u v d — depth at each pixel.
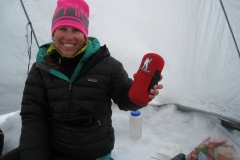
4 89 1.94
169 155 1.41
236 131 1.62
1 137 1.36
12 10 1.72
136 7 1.73
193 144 1.54
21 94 2.00
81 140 1.16
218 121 1.74
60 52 1.19
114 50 1.93
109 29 1.86
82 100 1.17
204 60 1.69
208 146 1.37
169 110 1.94
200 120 1.77
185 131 1.71
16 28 1.78
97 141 1.20
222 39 1.58
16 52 1.86
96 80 1.18
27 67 1.93
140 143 1.59
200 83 1.77
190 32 1.67
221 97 1.72
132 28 1.82
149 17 1.74
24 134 1.11
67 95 1.17
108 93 1.28
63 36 1.12
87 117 1.16
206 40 1.64
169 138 1.64
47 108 1.24
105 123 1.25
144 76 0.95
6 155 1.01
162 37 1.77
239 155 1.29
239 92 1.64
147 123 1.84
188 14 1.62
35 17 1.80
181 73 1.82
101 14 1.80
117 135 1.70
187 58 1.75
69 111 1.17
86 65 1.17
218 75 1.68
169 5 1.64
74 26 1.12
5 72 1.88
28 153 1.04
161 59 0.95
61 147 1.19
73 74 1.16
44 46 1.29
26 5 1.74
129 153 1.48
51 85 1.18
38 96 1.19
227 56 1.61
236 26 1.49
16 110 2.06
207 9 1.55
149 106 2.03
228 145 1.36
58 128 1.19
